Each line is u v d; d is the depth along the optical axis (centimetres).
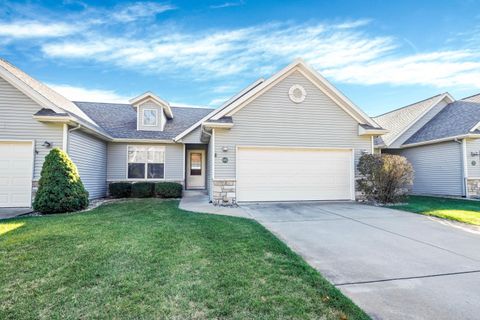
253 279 323
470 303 279
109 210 823
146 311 253
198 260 383
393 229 595
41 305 262
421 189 1387
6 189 874
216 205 942
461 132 1173
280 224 637
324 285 309
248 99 993
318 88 1045
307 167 1031
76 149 980
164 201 1074
